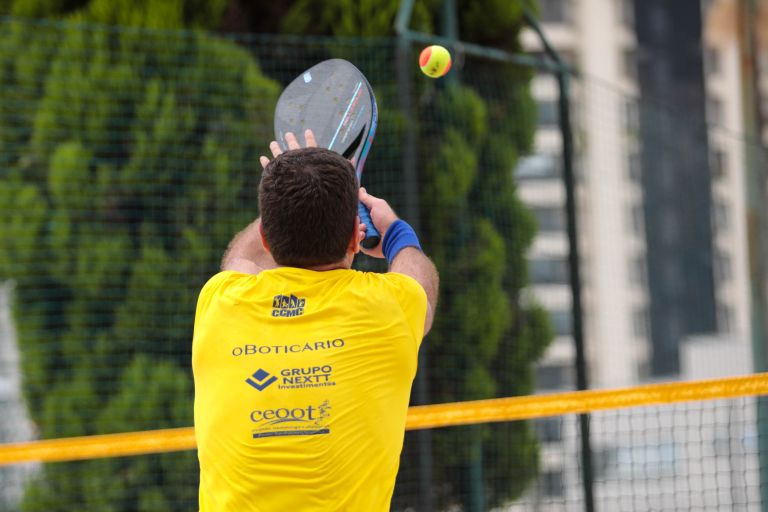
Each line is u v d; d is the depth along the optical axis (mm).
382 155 13727
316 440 4453
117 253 13156
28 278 13094
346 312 4621
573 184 14578
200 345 4723
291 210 4629
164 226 13320
